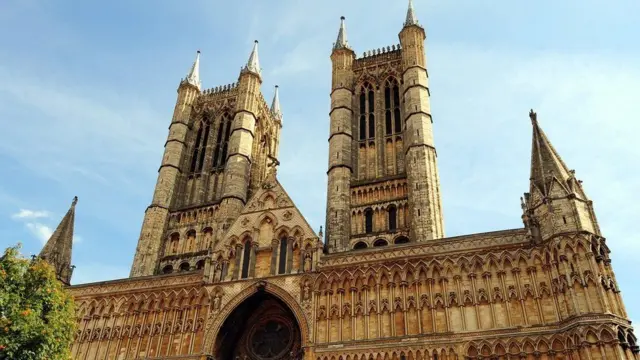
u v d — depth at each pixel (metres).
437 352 47.88
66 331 46.66
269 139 111.00
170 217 88.38
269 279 57.75
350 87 95.75
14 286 44.50
